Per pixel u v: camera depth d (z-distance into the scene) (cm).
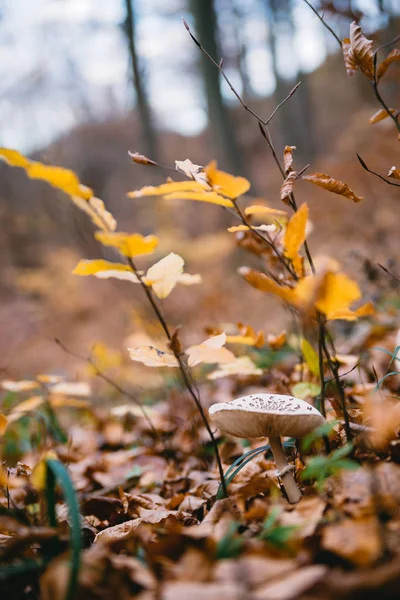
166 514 70
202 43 365
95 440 120
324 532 53
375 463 61
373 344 111
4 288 449
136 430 122
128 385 169
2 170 637
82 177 561
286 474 62
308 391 77
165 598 46
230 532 53
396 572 46
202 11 363
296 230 61
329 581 46
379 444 60
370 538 51
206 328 84
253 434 64
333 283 52
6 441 106
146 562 54
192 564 50
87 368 119
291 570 49
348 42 68
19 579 56
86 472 95
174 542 56
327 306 54
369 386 82
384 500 55
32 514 77
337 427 69
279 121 627
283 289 55
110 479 92
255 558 50
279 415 61
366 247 195
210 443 97
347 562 51
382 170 219
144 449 105
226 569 49
